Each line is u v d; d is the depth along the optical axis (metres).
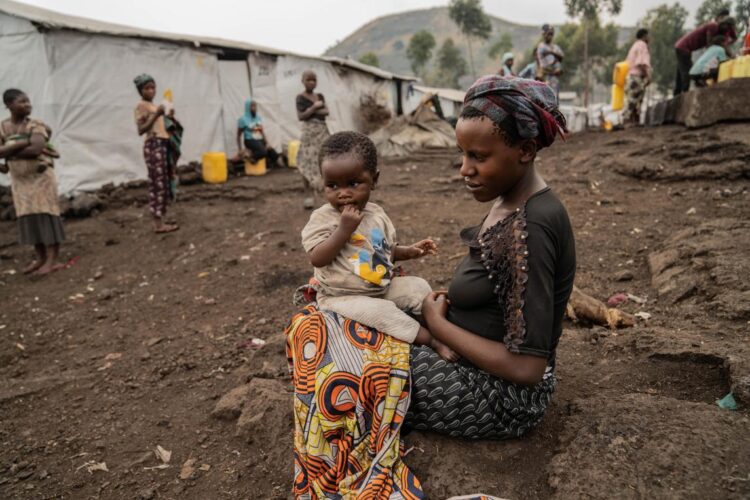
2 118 9.17
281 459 2.42
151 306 4.80
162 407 3.11
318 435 1.79
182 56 10.89
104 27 9.96
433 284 4.33
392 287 2.03
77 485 2.47
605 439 1.87
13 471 2.59
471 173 1.65
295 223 6.82
